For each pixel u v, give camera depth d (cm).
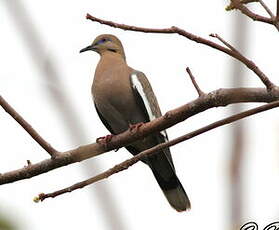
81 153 807
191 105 750
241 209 291
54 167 801
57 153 798
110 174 686
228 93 709
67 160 796
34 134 796
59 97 429
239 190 293
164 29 645
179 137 668
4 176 799
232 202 292
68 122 419
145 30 653
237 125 309
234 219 290
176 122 797
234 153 299
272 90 682
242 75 342
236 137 303
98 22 667
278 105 568
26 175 801
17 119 784
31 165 802
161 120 815
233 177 295
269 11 595
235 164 297
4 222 489
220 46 613
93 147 841
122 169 687
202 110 747
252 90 693
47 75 437
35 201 678
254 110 567
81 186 677
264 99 692
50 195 679
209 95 725
